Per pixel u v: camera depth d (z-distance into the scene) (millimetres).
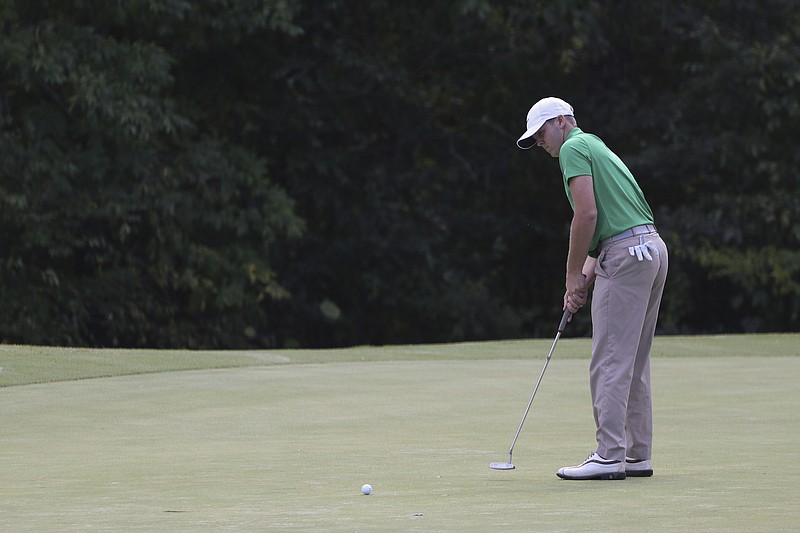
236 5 77188
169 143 82000
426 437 23734
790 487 16766
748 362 43844
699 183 92312
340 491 16625
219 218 79188
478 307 91562
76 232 78750
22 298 78062
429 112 92375
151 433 24422
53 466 19594
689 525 13453
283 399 30969
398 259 90312
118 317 81500
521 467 19438
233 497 16047
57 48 71375
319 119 87375
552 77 95062
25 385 33656
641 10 92938
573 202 19391
